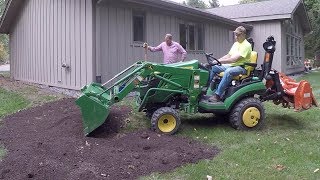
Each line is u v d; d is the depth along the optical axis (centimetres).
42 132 646
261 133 665
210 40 1559
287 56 2058
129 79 652
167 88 656
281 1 2050
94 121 610
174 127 651
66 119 704
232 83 682
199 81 666
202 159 530
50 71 1201
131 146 579
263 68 698
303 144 597
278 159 527
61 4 1111
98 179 454
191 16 1329
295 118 785
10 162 498
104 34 1014
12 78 1623
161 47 876
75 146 557
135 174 477
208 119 763
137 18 1128
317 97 1089
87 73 1007
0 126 713
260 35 1928
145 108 686
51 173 463
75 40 1049
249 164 510
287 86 729
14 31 1565
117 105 823
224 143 609
